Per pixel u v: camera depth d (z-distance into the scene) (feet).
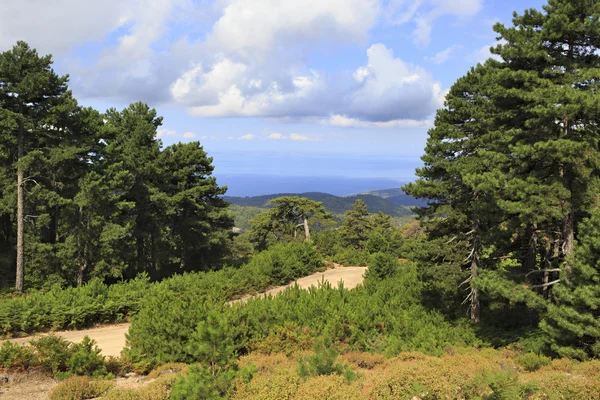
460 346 47.37
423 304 66.28
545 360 35.96
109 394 29.25
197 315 42.39
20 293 76.84
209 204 120.47
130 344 43.78
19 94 76.89
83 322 61.41
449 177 59.82
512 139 46.62
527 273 46.11
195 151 115.75
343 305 57.88
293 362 38.91
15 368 34.96
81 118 86.43
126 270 104.99
